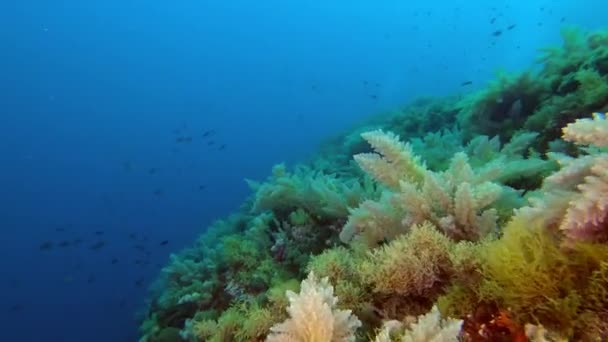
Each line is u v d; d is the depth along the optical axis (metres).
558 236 1.37
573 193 1.34
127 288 25.66
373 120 12.54
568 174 1.39
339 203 3.76
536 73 5.08
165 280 6.63
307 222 3.99
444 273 1.74
